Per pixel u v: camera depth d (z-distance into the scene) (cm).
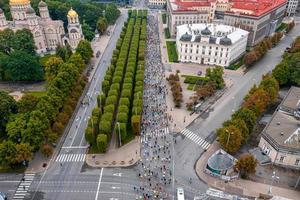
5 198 15125
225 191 15512
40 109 18988
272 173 16625
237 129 17388
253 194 15325
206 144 19050
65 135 19812
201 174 16675
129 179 16412
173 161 17612
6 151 16112
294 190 15550
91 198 15300
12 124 17788
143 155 18062
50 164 17462
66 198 15325
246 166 15750
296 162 16800
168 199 15150
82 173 16862
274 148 16875
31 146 17012
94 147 18712
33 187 15938
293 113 19700
